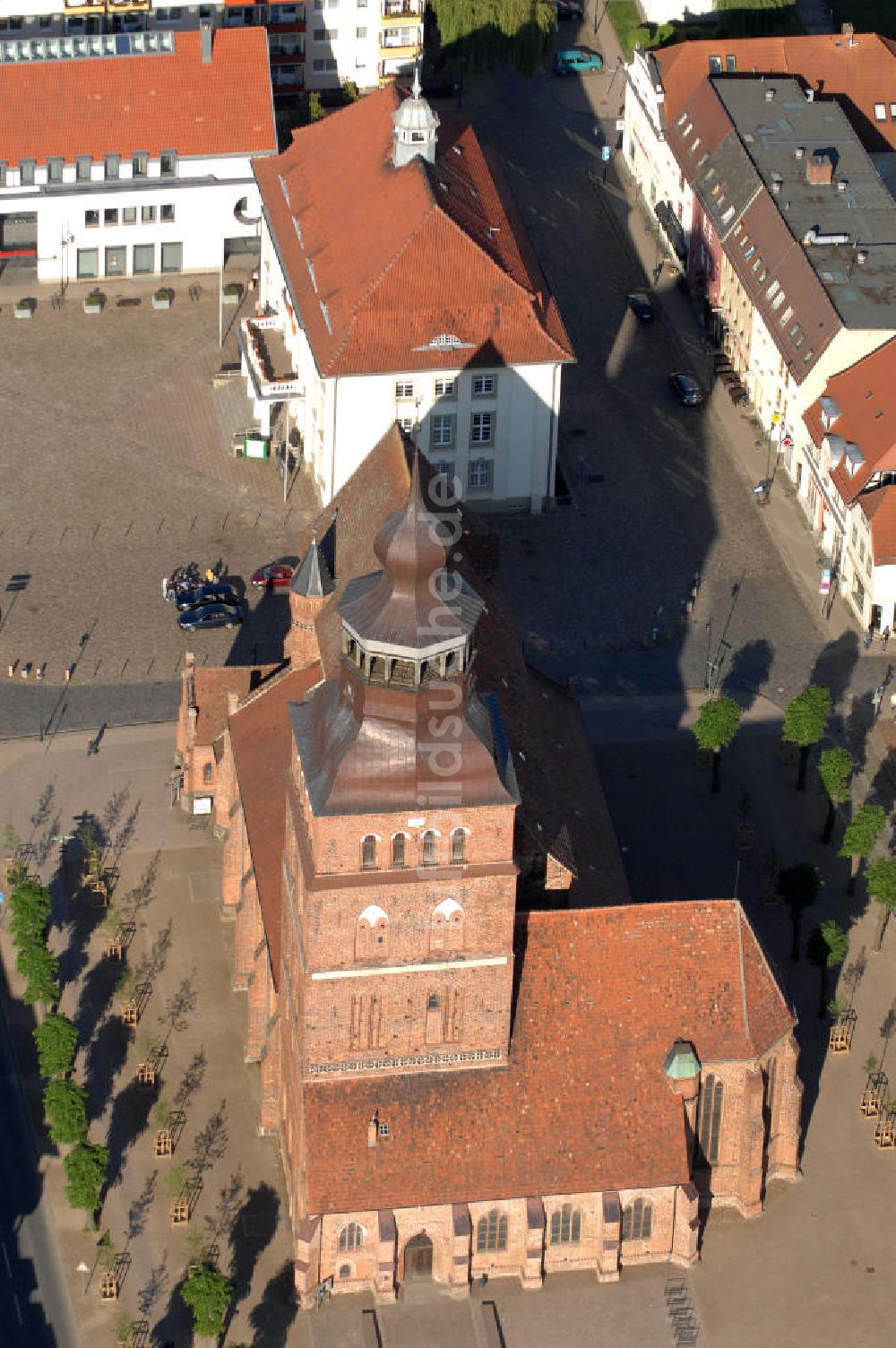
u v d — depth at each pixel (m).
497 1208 128.00
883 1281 131.62
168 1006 145.88
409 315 180.88
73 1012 145.38
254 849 142.12
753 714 170.62
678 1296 130.25
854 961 150.62
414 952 122.44
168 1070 141.75
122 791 162.00
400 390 181.75
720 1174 133.50
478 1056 126.75
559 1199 128.38
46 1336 127.88
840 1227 134.12
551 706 155.25
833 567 183.12
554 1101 127.94
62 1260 131.62
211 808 159.88
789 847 159.50
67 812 160.12
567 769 150.38
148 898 153.50
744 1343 128.12
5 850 156.62
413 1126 126.81
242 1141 137.88
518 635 176.88
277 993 134.25
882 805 163.38
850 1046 144.75
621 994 128.25
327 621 144.50
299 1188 129.38
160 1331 128.12
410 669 115.06
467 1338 127.69
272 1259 131.38
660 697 172.00
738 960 129.12
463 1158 127.25
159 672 173.12
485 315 181.75
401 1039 125.44
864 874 156.62
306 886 120.38
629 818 161.25
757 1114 130.50
